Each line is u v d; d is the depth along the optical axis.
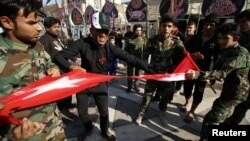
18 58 1.42
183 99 5.37
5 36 1.45
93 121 4.18
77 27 12.39
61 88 1.74
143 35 6.06
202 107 4.88
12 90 1.39
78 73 2.00
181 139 3.62
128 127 3.99
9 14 1.34
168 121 4.25
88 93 3.27
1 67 1.33
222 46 2.66
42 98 1.56
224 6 5.76
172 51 3.79
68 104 4.65
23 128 1.22
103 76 2.19
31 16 1.39
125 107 4.92
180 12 6.88
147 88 3.95
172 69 3.85
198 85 3.97
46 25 3.98
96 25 2.81
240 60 2.54
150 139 3.60
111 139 3.51
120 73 8.33
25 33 1.41
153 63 3.91
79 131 3.86
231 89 2.72
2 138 1.41
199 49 4.23
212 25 4.07
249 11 3.17
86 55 3.04
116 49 3.05
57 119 1.77
